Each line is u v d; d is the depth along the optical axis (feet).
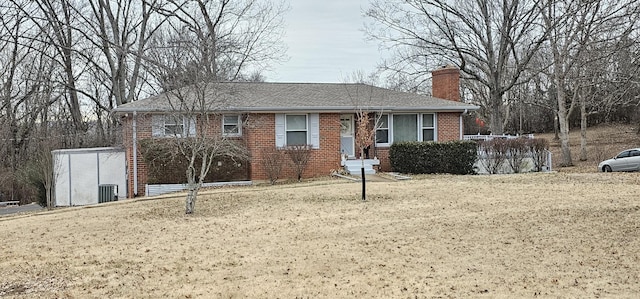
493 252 28.45
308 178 73.26
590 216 37.37
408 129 79.82
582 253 27.50
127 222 42.22
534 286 22.43
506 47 111.65
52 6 106.63
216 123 67.92
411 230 34.99
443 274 24.71
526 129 187.11
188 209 45.42
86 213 49.03
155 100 67.21
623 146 130.21
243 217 42.63
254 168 72.02
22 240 36.52
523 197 48.73
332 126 75.56
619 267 24.77
